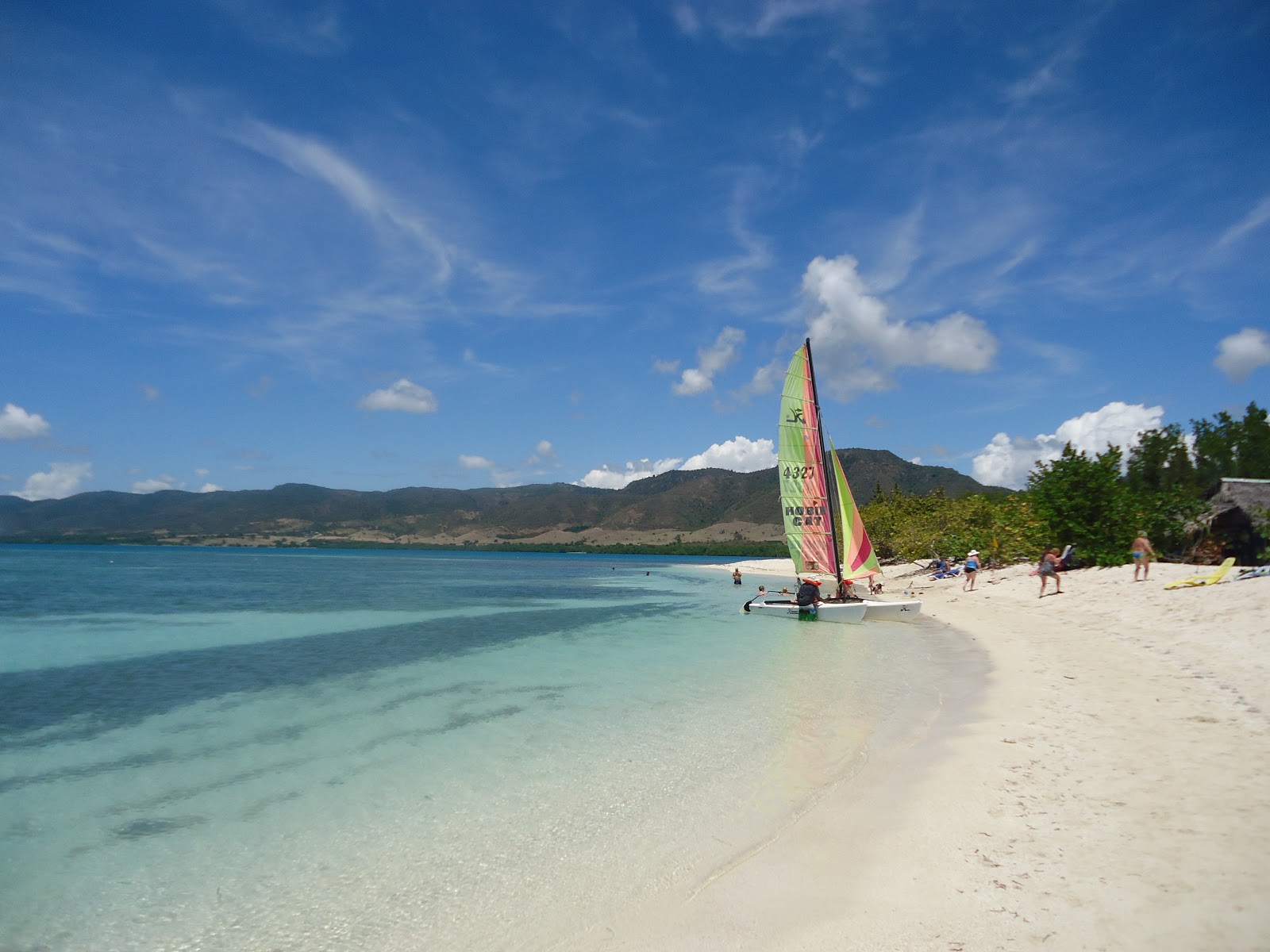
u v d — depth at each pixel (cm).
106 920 572
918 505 6556
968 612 2683
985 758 870
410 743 1078
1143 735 914
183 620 2916
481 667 1773
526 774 920
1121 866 566
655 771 921
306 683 1580
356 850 700
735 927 525
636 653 1998
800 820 730
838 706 1266
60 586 4684
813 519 2927
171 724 1220
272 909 587
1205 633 1585
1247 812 651
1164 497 3278
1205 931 467
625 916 555
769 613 3092
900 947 477
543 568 10031
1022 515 3978
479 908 581
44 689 1521
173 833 748
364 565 9838
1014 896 535
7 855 695
